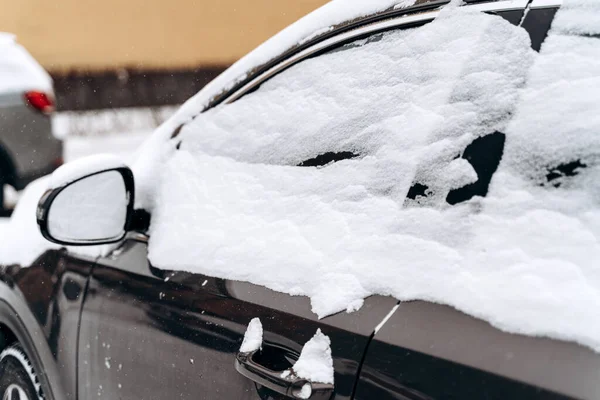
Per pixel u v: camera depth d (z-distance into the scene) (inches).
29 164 242.7
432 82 67.4
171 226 83.9
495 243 59.3
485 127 62.9
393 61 71.1
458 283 59.5
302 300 67.4
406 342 59.6
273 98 80.8
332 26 77.3
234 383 71.4
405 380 58.7
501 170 61.3
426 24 69.9
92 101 446.9
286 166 76.0
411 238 63.4
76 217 85.4
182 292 78.5
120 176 87.8
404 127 67.8
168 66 443.5
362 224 66.9
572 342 53.5
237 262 74.4
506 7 65.3
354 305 63.7
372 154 69.3
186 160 87.1
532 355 54.4
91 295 90.7
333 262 66.9
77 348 92.7
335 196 70.2
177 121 90.7
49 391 98.3
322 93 76.0
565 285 55.5
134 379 84.2
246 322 70.8
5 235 108.3
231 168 81.4
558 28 62.2
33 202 109.0
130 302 84.5
